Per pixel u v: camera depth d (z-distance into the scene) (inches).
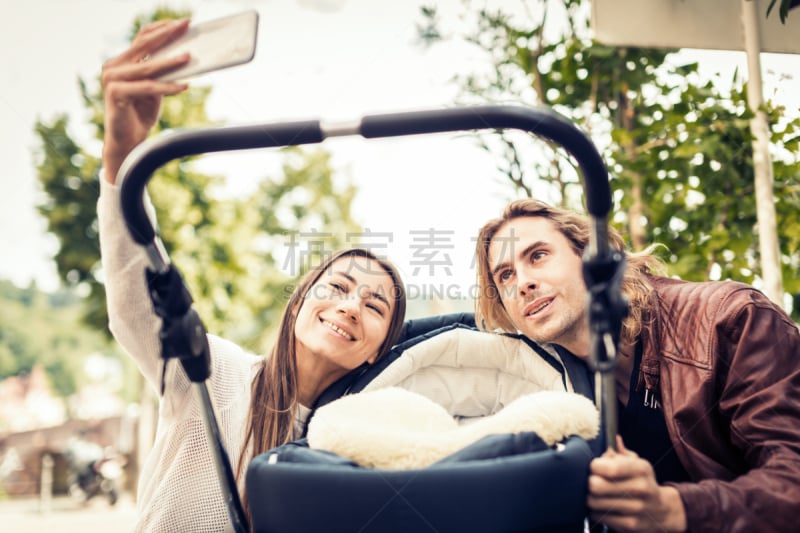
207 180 184.7
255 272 186.9
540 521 34.0
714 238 82.7
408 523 33.1
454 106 33.0
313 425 40.0
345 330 52.6
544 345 52.5
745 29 71.1
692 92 86.5
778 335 46.0
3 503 342.0
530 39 89.9
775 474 39.5
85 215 189.6
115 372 746.2
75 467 343.6
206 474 49.0
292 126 33.2
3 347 813.2
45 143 160.4
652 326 50.6
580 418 37.9
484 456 35.0
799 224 82.4
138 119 41.5
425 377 55.1
